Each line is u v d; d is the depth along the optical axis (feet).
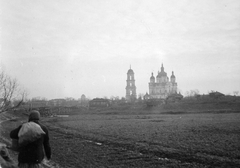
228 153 58.75
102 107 433.07
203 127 120.16
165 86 637.30
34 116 24.72
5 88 144.46
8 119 204.13
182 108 333.01
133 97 617.21
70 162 55.72
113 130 121.39
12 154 54.39
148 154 62.23
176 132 103.81
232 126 121.19
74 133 113.70
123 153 64.59
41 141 23.32
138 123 163.02
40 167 23.47
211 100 350.84
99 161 56.39
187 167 48.49
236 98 346.74
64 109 379.35
